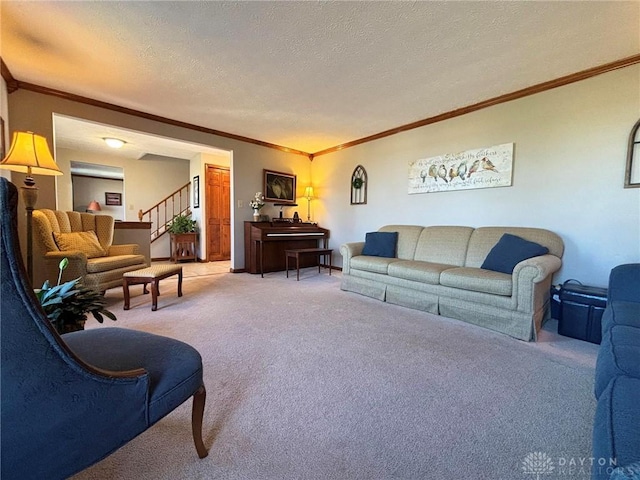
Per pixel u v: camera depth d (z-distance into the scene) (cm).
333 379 162
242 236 487
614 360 104
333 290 369
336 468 104
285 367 175
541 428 125
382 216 441
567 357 191
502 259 262
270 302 312
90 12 189
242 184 479
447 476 101
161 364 95
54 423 65
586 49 225
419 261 332
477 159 331
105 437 74
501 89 295
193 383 97
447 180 359
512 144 304
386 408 138
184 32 209
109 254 348
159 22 198
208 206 615
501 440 118
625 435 65
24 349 59
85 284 273
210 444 114
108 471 101
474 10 183
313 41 218
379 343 211
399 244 374
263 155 500
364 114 367
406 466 105
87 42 222
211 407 137
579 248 264
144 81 285
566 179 270
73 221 331
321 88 296
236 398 144
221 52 234
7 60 250
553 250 265
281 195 523
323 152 539
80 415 69
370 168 457
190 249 627
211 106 347
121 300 313
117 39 218
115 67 259
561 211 273
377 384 158
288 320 256
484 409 138
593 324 213
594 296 213
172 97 323
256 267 471
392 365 179
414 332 232
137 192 638
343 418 130
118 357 94
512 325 224
